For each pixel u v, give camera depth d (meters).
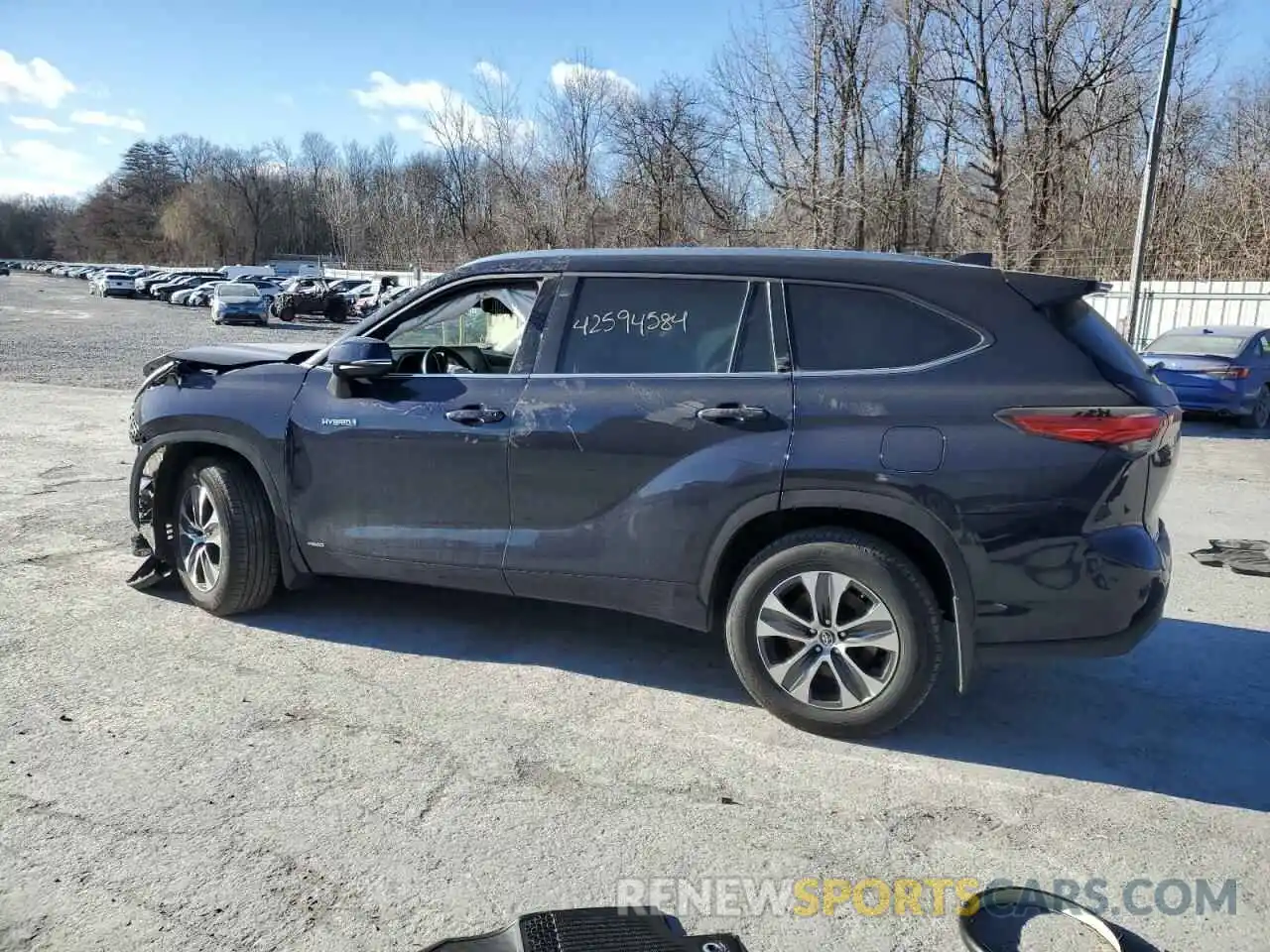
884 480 3.45
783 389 3.64
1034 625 3.43
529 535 4.01
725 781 3.33
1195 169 29.89
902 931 2.60
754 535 3.83
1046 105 29.47
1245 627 5.08
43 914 2.53
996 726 3.84
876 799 3.25
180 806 3.05
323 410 4.35
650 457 3.77
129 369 18.45
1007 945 2.54
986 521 3.38
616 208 29.97
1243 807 3.26
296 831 2.94
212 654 4.29
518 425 3.96
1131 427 3.34
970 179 30.25
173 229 112.50
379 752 3.45
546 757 3.46
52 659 4.16
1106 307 22.05
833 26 25.69
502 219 32.06
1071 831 3.10
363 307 43.16
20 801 3.04
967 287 3.60
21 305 47.38
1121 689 4.24
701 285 3.89
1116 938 2.53
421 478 4.16
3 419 10.98
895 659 3.51
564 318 4.05
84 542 5.94
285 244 115.00
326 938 2.48
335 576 4.96
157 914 2.54
